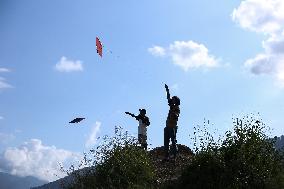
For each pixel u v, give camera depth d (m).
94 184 9.98
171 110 11.40
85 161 10.66
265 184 8.79
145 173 10.22
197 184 9.08
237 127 9.89
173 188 9.50
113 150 10.80
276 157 9.55
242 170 9.04
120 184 9.94
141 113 12.57
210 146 9.69
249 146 9.52
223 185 8.80
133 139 11.30
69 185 10.20
